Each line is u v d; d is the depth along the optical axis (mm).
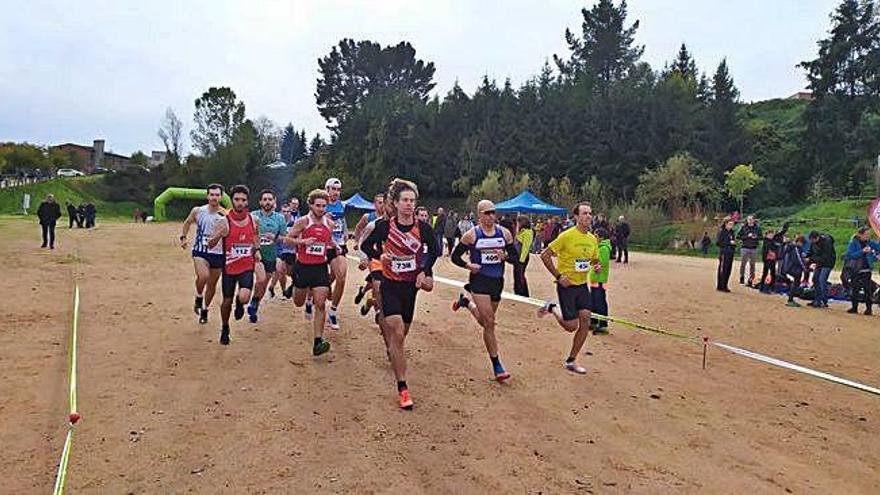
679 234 41562
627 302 13633
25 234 28484
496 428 5391
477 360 7582
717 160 55312
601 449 5086
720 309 13156
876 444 5586
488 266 6668
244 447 4730
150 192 75875
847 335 10844
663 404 6344
